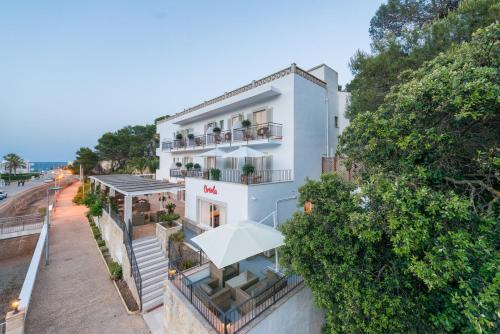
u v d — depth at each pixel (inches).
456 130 143.3
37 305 341.1
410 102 148.4
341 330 184.9
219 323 204.2
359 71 481.1
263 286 250.7
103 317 316.2
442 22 332.8
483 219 129.2
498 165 127.5
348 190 203.0
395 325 155.3
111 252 507.2
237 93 619.2
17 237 647.1
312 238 191.5
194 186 550.9
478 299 115.0
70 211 938.1
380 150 172.1
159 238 443.5
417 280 163.2
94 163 1729.8
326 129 586.6
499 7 259.9
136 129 1716.3
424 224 122.5
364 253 181.8
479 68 120.7
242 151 458.3
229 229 286.0
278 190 462.0
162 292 350.3
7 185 1897.1
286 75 504.7
